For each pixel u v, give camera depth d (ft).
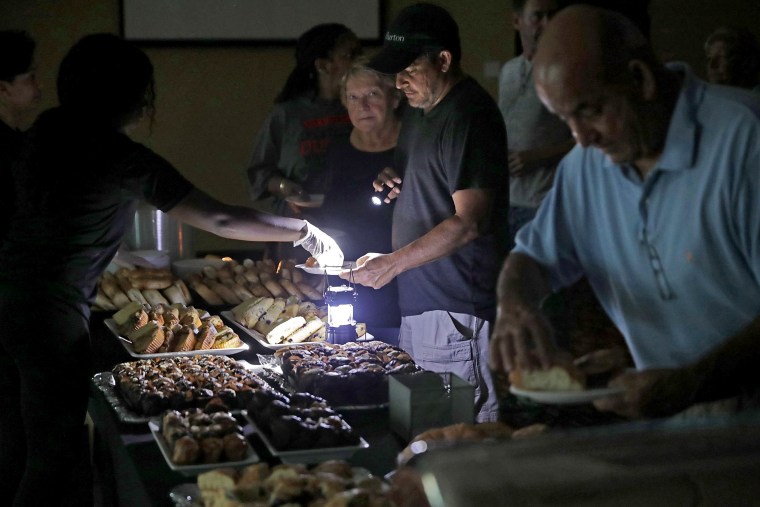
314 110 12.12
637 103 4.39
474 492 2.45
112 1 17.87
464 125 7.89
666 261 4.84
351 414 6.29
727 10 19.30
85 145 7.03
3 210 8.18
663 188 4.72
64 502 7.76
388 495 3.89
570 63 4.26
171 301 10.08
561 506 2.46
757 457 2.56
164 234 11.61
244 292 10.36
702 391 4.36
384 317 9.61
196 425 5.65
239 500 4.33
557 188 5.32
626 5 8.66
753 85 10.73
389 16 18.70
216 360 7.62
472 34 19.15
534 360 4.53
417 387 5.63
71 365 7.17
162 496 4.97
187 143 18.60
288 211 12.00
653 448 2.58
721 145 4.46
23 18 17.58
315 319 8.84
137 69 7.18
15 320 7.05
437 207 8.34
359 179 9.58
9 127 8.41
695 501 2.53
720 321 4.78
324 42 11.82
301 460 5.38
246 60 18.48
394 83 9.21
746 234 4.49
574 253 5.40
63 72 7.19
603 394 4.32
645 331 5.09
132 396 6.48
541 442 2.64
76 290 7.20
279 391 7.02
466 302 8.28
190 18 18.13
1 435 8.23
